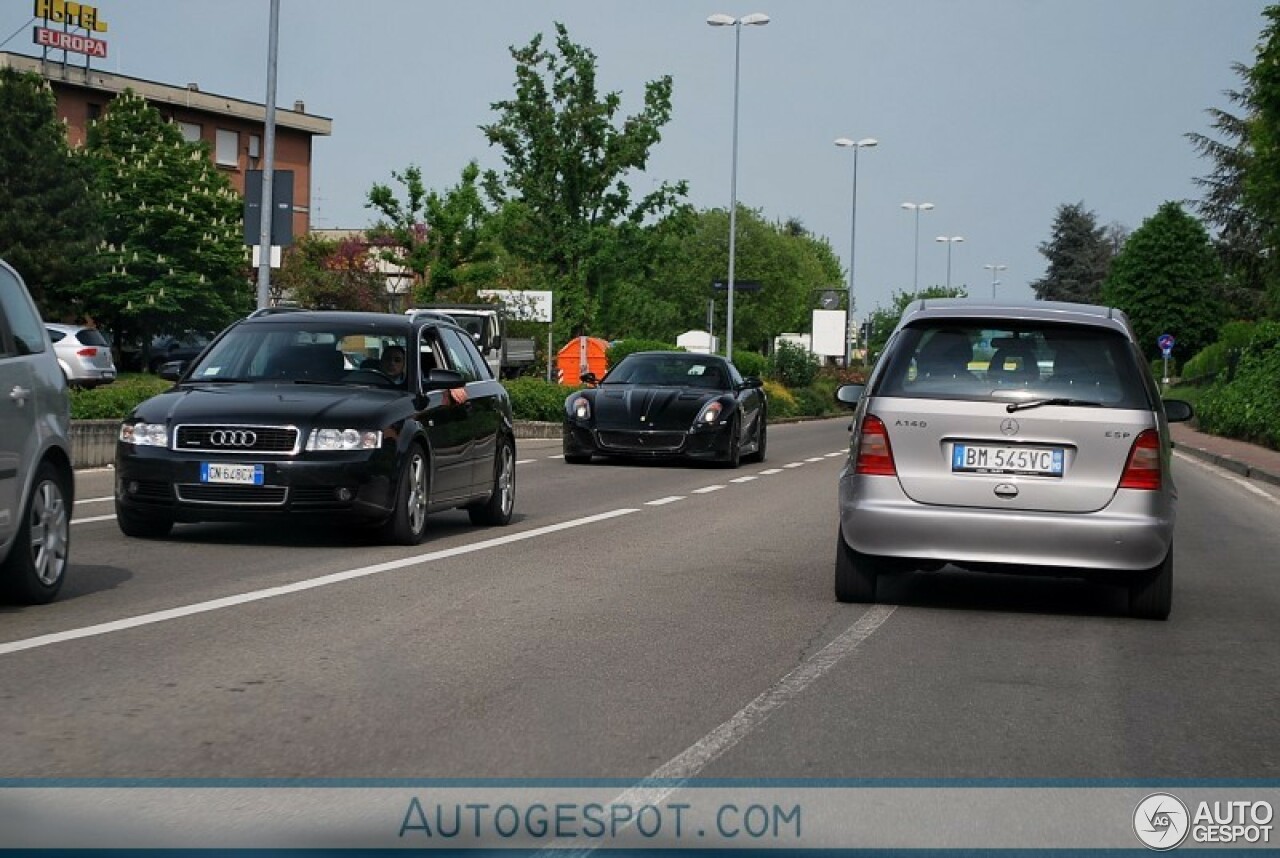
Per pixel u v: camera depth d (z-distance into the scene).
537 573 12.66
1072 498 10.68
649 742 7.10
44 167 63.78
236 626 9.72
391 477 13.80
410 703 7.71
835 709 7.88
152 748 6.72
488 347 53.84
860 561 11.33
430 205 56.81
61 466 10.64
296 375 14.80
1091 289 153.12
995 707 8.04
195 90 91.19
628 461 28.48
